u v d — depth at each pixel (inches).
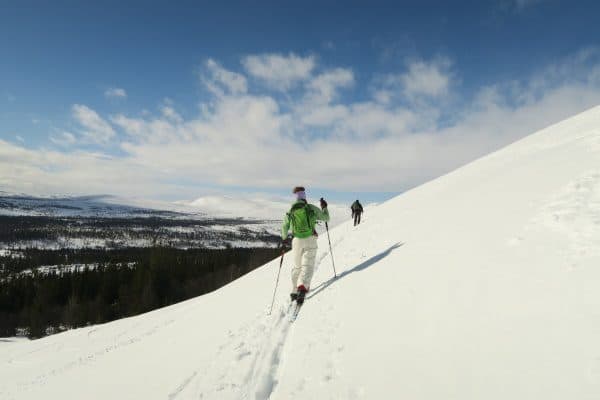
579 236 136.1
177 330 359.6
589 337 84.7
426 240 229.0
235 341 216.1
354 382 114.9
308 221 256.7
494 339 100.5
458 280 145.9
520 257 141.6
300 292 238.4
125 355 321.7
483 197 274.2
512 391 80.7
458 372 94.9
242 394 147.4
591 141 311.1
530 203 199.0
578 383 74.2
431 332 119.9
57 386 289.7
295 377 138.4
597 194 168.2
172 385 180.9
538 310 103.7
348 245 418.3
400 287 169.9
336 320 175.3
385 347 125.4
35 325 2383.1
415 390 96.3
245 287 484.7
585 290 102.6
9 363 690.2
